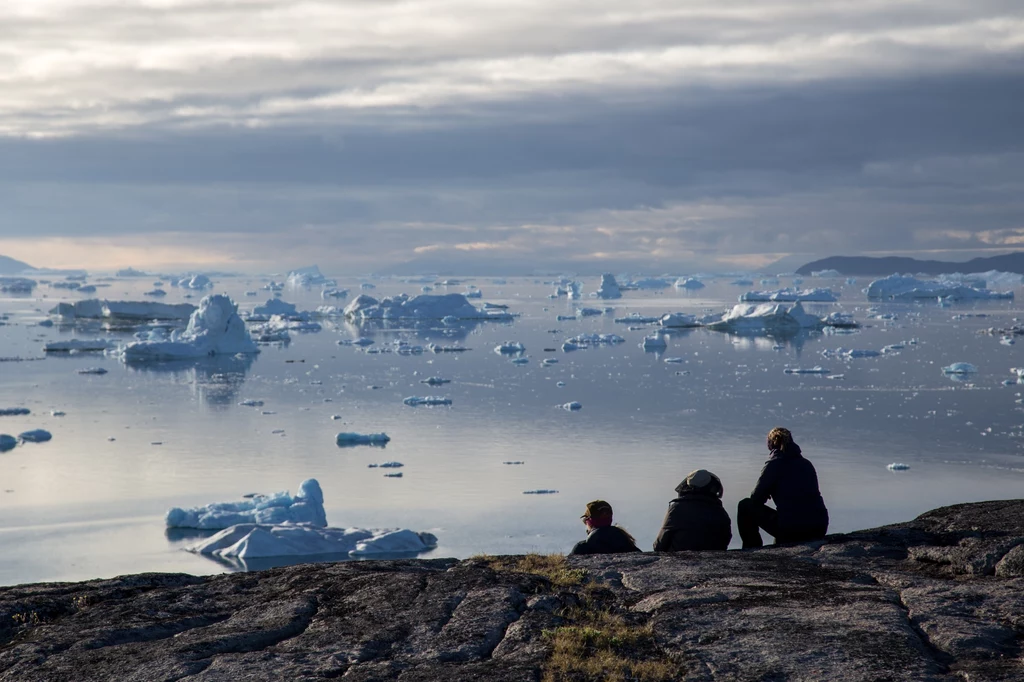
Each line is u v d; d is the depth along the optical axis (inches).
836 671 324.2
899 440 3964.1
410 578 439.8
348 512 2824.8
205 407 5078.7
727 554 484.4
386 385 5880.9
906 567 454.0
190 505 2947.8
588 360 7175.2
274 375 6451.8
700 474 554.3
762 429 4237.2
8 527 2657.5
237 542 2352.4
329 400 5280.5
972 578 429.4
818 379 5974.4
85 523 2694.4
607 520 542.0
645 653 354.3
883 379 5930.1
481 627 378.6
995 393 5295.3
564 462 3565.5
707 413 4692.4
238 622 399.5
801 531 530.3
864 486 3147.1
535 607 398.6
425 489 3125.0
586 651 353.4
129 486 3221.0
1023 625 361.4
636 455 3698.3
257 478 3348.9
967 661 333.1
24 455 3772.1
